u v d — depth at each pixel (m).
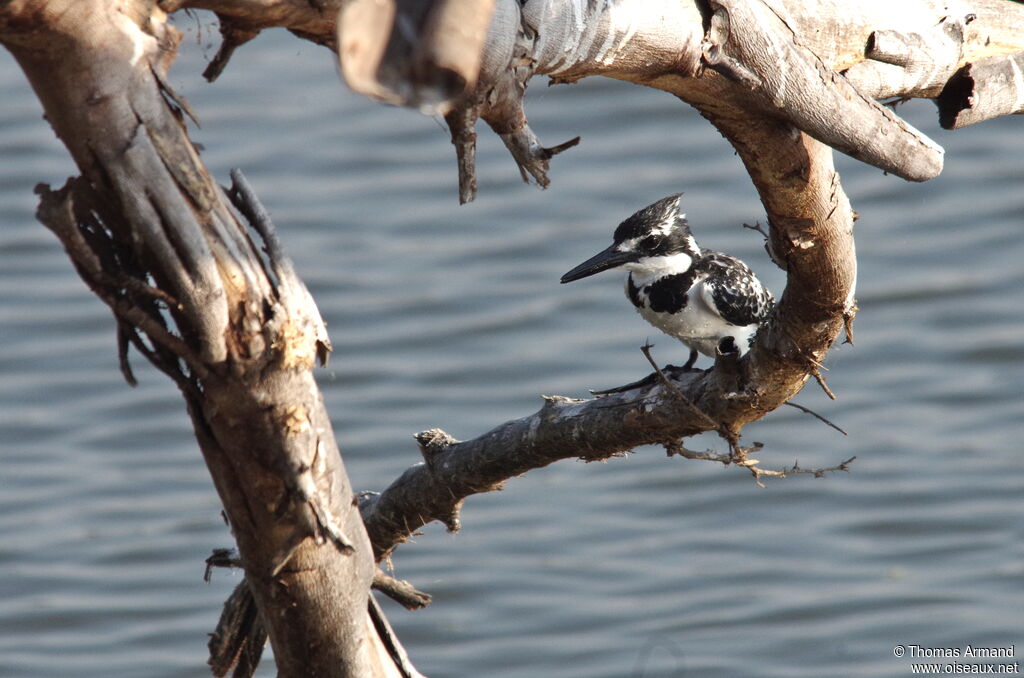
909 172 5.91
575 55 4.88
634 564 15.02
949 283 19.20
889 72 6.18
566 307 18.97
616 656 13.43
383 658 5.58
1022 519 15.27
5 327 18.75
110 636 14.22
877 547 15.07
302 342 4.41
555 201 20.86
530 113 22.75
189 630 14.29
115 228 4.21
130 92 3.98
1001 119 22.55
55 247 20.28
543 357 18.03
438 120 5.20
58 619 14.38
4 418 17.28
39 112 22.92
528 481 16.75
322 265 19.70
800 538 15.37
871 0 5.90
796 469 6.96
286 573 4.88
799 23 5.66
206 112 22.97
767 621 14.00
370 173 21.64
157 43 4.05
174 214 4.09
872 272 19.59
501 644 13.78
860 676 12.91
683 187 20.86
